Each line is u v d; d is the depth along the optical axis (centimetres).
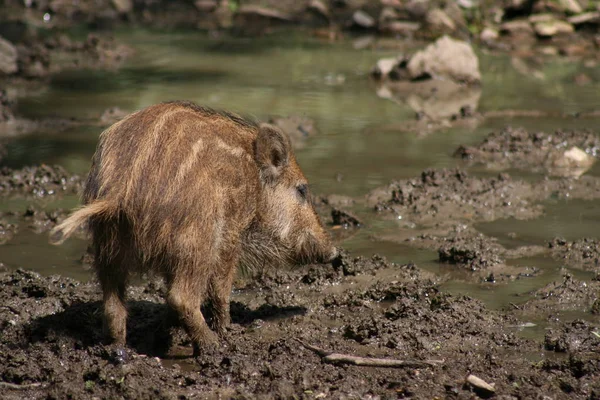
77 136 1875
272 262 1027
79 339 956
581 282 1122
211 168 891
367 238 1316
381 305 1093
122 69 2622
